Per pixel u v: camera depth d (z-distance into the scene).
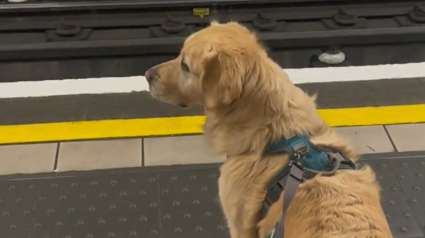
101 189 2.51
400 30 3.48
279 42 3.41
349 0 3.66
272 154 1.64
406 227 2.33
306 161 1.57
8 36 3.39
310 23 3.59
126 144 2.78
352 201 1.49
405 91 3.18
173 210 2.41
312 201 1.50
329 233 1.42
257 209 1.67
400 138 2.83
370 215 1.46
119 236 2.29
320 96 3.13
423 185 2.55
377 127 2.91
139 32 3.48
